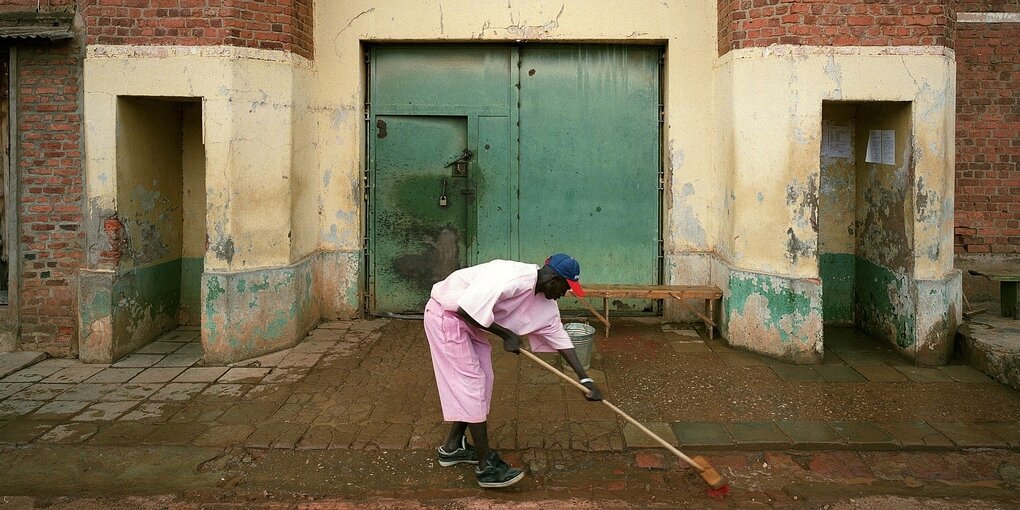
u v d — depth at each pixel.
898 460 4.27
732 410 4.92
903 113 6.05
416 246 7.38
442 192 7.30
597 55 7.17
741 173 6.21
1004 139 7.02
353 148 7.10
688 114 6.95
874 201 6.65
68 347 6.31
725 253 6.64
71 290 6.30
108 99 6.02
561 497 3.87
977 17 6.94
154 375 5.73
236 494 3.91
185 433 4.58
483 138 7.25
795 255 5.98
